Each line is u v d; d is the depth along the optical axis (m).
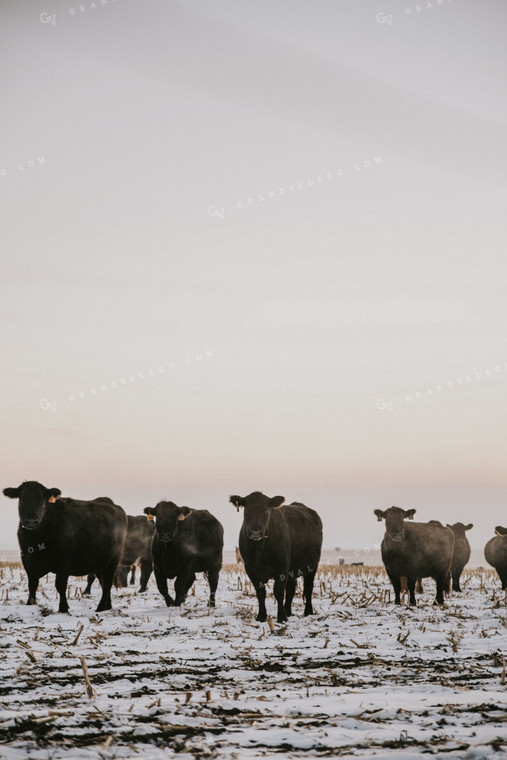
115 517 16.28
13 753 4.84
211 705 6.45
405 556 17.48
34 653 9.48
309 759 4.80
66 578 15.15
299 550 15.49
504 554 23.55
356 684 7.53
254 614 14.62
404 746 5.13
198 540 17.28
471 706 6.37
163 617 14.15
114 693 6.91
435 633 11.72
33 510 14.59
